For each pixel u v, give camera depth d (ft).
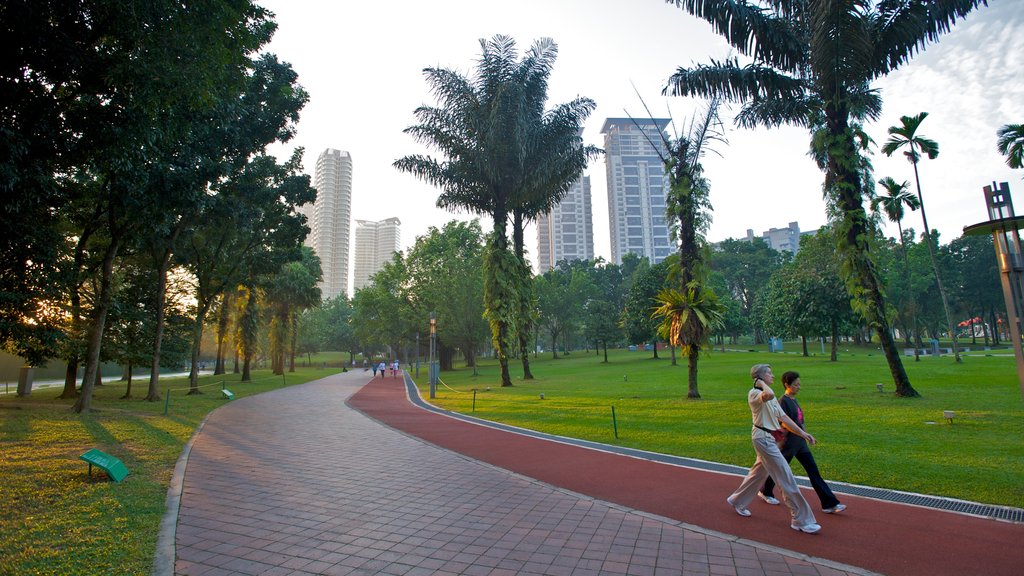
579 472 28.27
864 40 49.06
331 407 67.21
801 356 150.71
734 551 16.69
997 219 18.07
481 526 19.38
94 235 71.61
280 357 191.93
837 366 98.84
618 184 613.93
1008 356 120.26
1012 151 90.33
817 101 59.82
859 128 55.36
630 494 23.72
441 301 163.02
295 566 15.46
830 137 54.65
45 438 38.45
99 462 25.57
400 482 26.40
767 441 19.44
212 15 33.53
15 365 170.81
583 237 615.98
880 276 54.24
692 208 62.75
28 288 52.85
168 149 49.75
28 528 18.31
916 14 51.44
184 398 81.82
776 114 62.18
